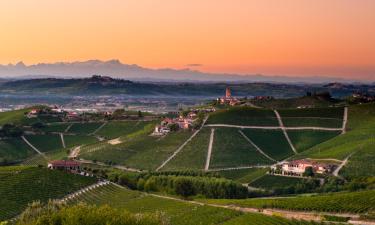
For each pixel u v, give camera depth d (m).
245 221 154.88
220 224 155.50
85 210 111.62
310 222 150.88
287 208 178.12
